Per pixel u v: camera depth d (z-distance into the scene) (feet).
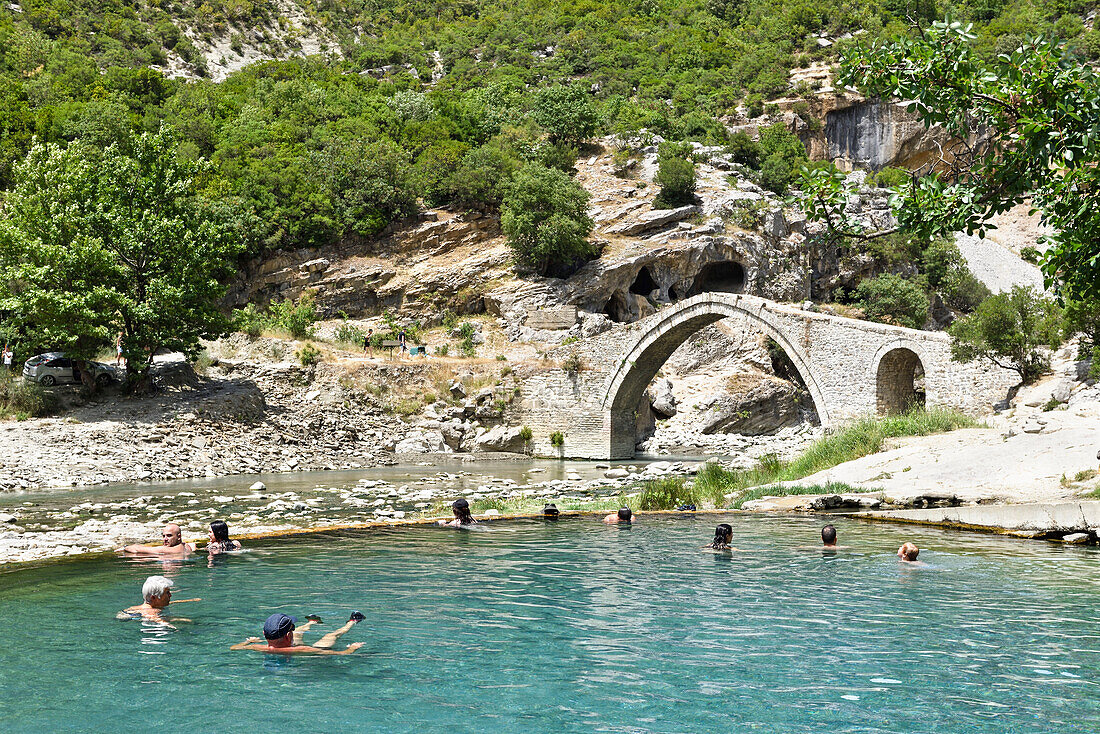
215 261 135.23
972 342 142.10
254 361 155.63
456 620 33.47
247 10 564.71
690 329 160.35
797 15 445.78
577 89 303.27
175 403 130.52
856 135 360.07
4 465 98.94
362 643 30.07
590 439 162.81
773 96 374.22
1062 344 148.15
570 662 27.81
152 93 305.53
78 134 224.53
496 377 171.12
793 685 25.49
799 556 49.19
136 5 513.04
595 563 46.55
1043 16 409.90
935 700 24.13
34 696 24.31
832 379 148.77
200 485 98.17
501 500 83.92
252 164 235.20
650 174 281.54
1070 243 37.60
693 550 51.26
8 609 35.19
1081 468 70.13
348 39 568.00
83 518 69.87
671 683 25.68
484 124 303.27
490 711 23.20
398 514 71.00
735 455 170.30
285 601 36.76
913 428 105.60
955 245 306.55
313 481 105.19
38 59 335.88
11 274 120.47
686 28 467.93
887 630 32.07
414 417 157.48
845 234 39.34
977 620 33.68
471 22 554.87
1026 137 34.88
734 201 261.44
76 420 119.44
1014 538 56.90
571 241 226.38
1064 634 31.50
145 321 128.06
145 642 30.07
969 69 36.24
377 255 232.53
